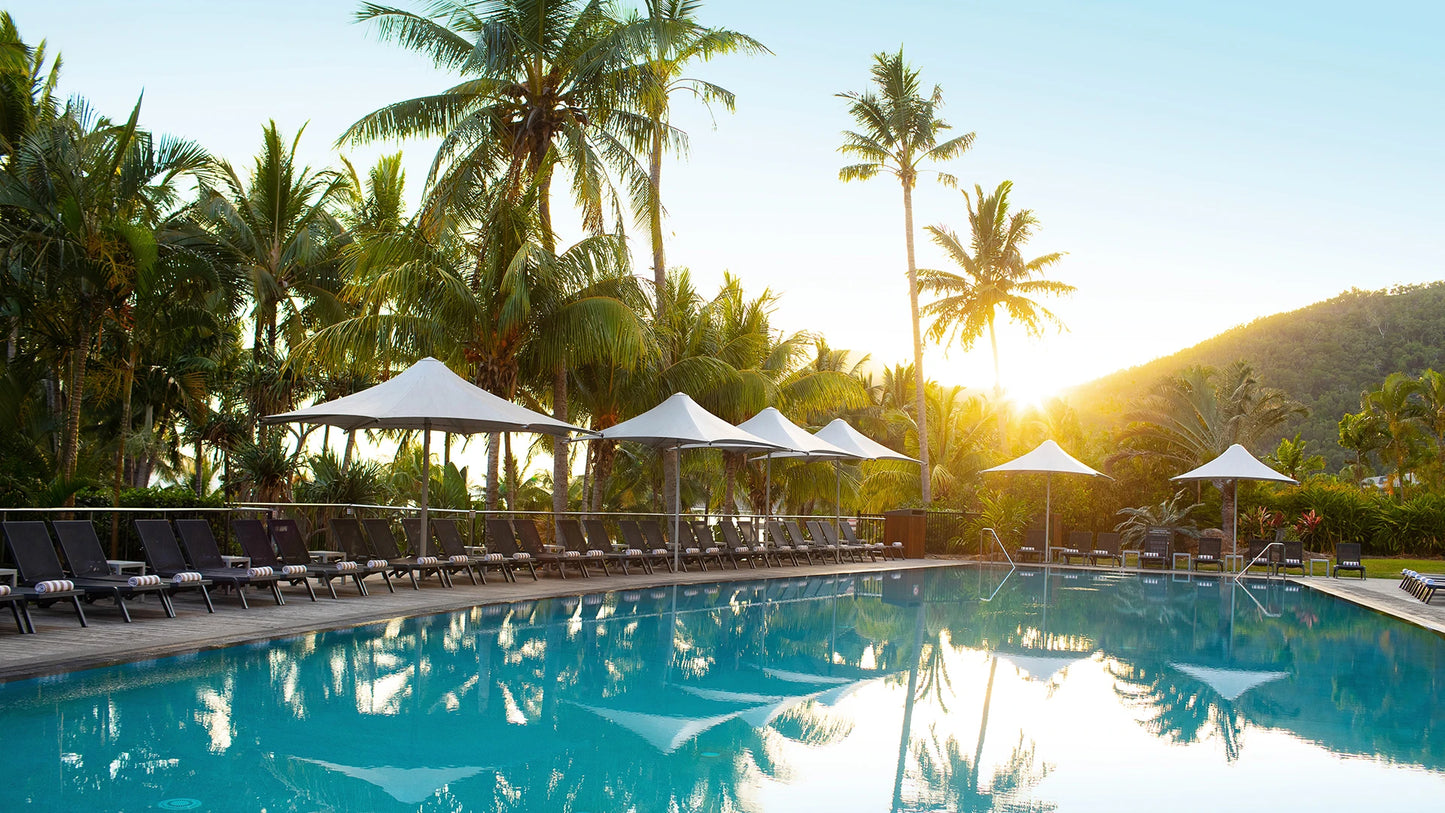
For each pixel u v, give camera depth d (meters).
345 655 7.86
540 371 16.70
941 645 9.74
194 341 20.59
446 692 6.64
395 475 19.86
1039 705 6.78
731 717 6.17
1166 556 22.28
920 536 23.95
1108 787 4.73
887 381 39.88
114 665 6.89
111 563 8.80
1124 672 8.30
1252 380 28.22
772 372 23.23
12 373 16.19
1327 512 27.05
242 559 10.15
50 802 4.02
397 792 4.38
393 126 17.39
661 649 8.91
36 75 18.58
